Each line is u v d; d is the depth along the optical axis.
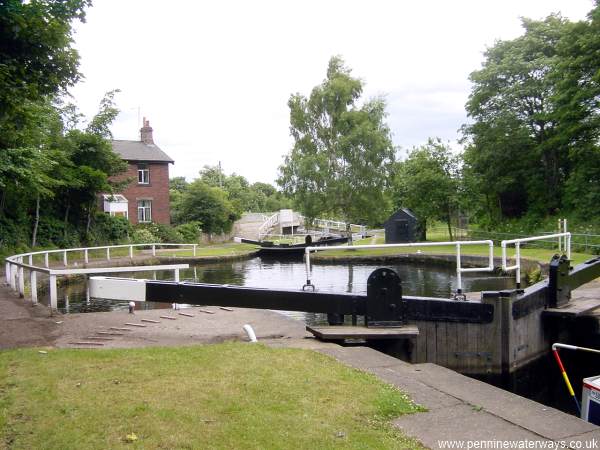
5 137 10.56
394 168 35.59
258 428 3.74
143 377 4.87
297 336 7.40
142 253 29.92
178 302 8.06
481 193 35.19
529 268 18.39
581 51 26.39
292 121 37.47
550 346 9.05
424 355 7.88
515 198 36.22
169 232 38.62
